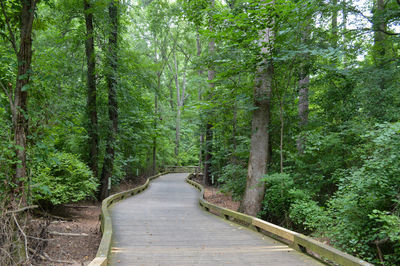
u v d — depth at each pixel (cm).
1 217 472
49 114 623
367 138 810
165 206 1309
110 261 505
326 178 1070
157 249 593
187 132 4378
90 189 1206
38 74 609
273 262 512
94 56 1477
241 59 1202
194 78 2081
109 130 1582
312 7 877
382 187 619
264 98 1009
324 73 1069
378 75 924
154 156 3030
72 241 785
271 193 994
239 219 955
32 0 579
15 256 488
